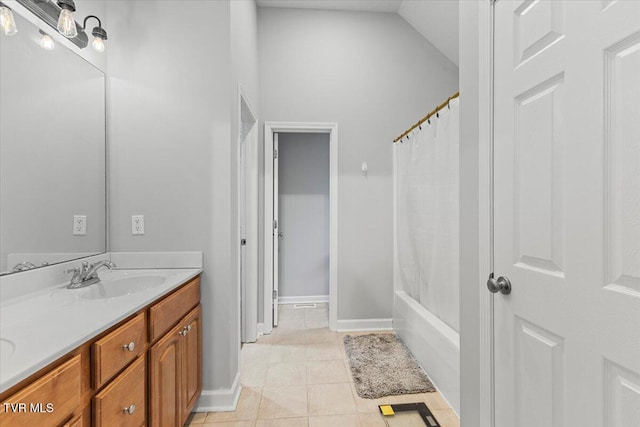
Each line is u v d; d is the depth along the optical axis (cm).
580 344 78
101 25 174
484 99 114
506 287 103
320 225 400
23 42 130
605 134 71
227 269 187
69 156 154
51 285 142
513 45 101
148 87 184
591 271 75
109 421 100
